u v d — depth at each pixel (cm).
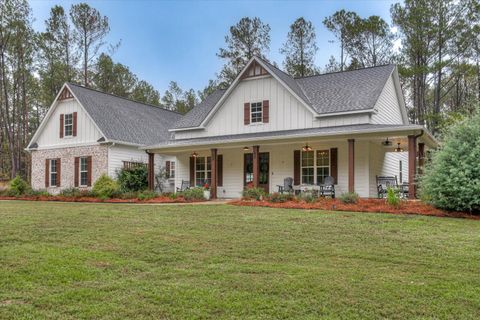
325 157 1698
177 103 4612
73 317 408
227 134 1953
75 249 696
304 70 3136
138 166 2222
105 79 3562
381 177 1658
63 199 1817
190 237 801
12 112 3428
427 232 845
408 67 2742
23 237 796
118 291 484
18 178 2158
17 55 3080
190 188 1844
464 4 2555
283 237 802
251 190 1502
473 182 1047
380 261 630
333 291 483
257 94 1886
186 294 471
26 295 471
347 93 1788
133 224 955
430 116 2609
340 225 926
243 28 3247
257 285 504
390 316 414
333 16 3069
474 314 420
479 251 688
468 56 2716
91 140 2266
